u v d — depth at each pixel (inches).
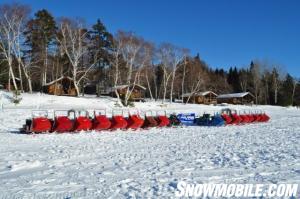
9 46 2117.4
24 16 2176.4
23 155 538.3
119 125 995.3
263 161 496.1
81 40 2377.0
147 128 1078.4
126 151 593.0
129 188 350.6
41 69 2689.5
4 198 316.2
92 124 949.2
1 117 1181.7
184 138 813.9
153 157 530.3
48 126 867.4
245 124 1342.3
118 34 2495.1
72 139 761.6
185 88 3860.7
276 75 4549.7
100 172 421.7
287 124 1334.9
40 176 400.2
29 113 1318.9
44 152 571.2
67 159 508.7
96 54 2559.1
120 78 2755.9
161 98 4013.3
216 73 5418.3
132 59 2476.6
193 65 3447.3
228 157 531.2
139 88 3080.7
